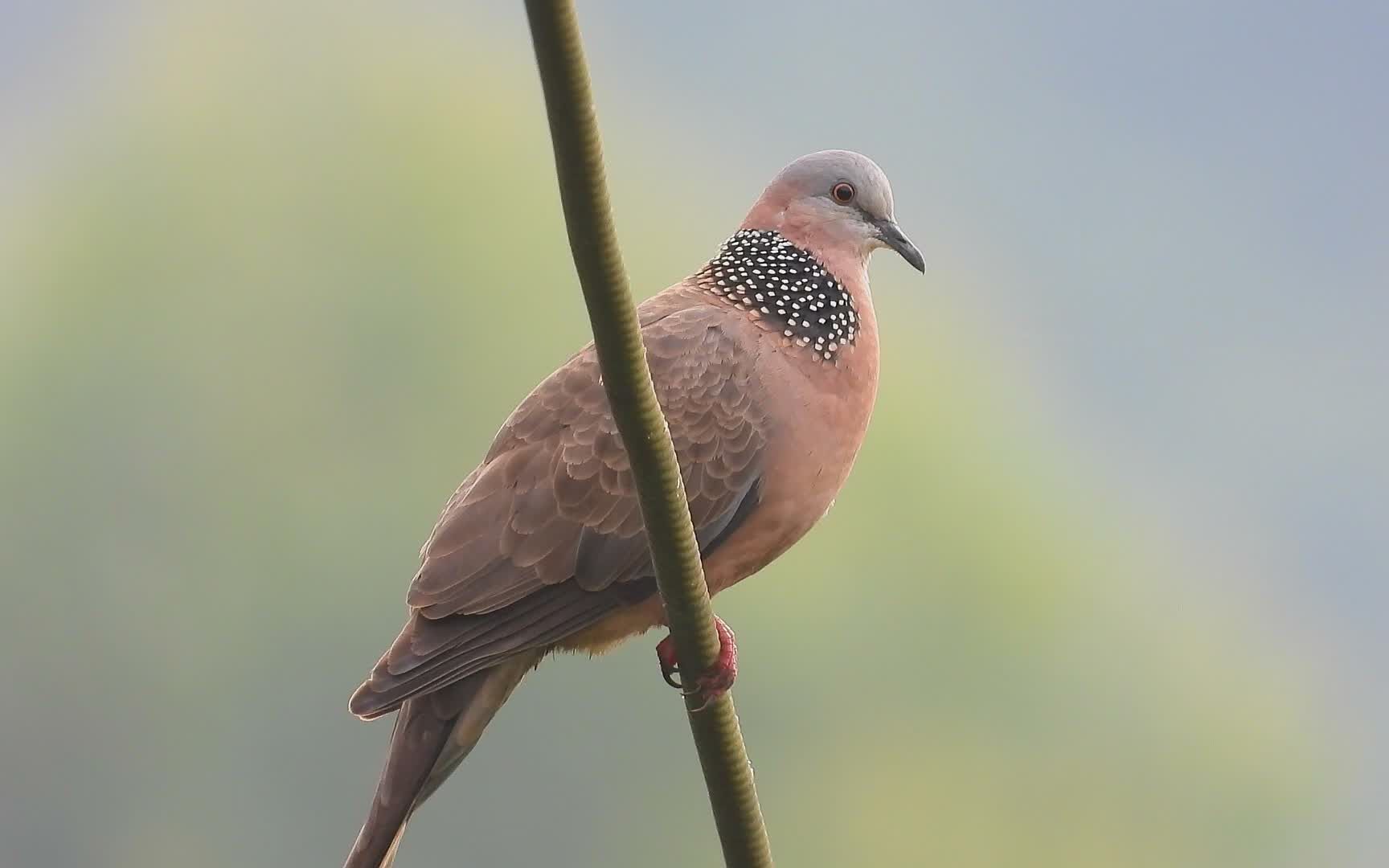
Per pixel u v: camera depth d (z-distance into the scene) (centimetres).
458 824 1400
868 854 1441
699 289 831
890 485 1572
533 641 776
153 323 1584
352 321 1555
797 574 1480
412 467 1514
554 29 523
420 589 773
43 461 1558
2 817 1519
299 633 1482
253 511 1521
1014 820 1503
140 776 1503
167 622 1510
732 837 657
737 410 794
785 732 1445
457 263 1572
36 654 1525
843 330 827
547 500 780
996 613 1544
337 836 1460
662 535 615
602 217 553
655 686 1420
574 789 1400
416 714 770
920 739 1483
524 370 1551
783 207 854
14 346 1598
